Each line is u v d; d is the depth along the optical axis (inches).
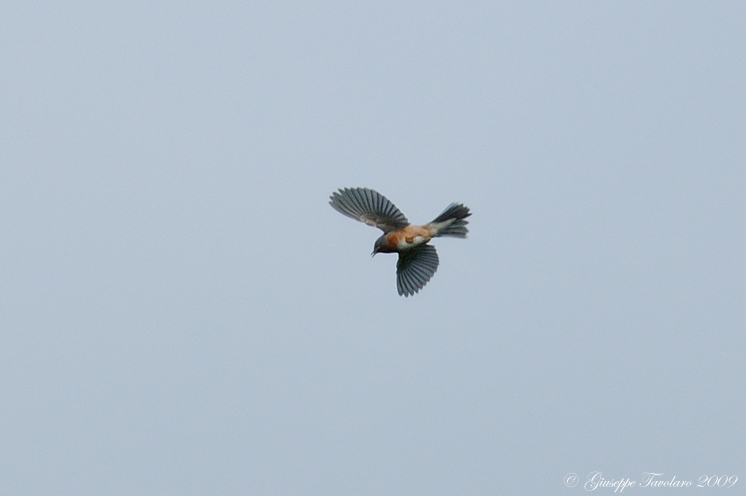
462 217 722.8
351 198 736.3
